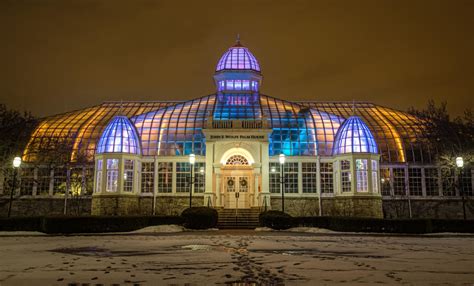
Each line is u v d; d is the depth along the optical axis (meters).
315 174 50.22
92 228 36.38
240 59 58.66
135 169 47.91
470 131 51.28
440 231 37.41
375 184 47.19
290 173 50.19
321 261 17.80
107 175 46.47
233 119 50.66
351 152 47.16
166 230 38.47
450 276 14.12
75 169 50.69
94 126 54.75
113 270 15.25
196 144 51.12
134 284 12.71
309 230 38.66
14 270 15.24
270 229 40.03
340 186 47.62
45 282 12.95
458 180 48.53
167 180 49.62
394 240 29.67
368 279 13.53
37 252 21.12
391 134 53.88
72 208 49.78
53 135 53.19
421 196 50.62
